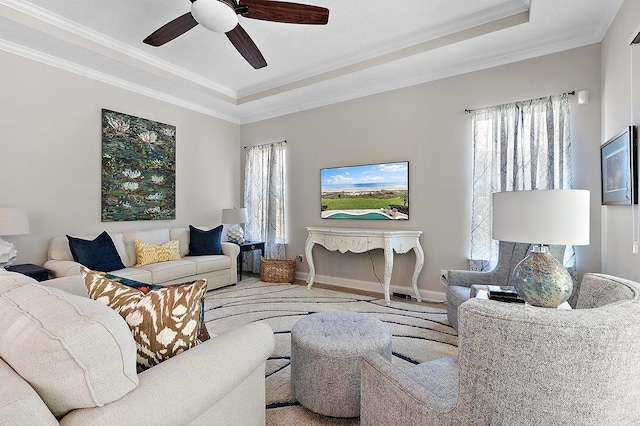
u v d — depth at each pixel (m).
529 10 2.60
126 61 3.42
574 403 0.73
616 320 0.72
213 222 5.09
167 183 4.43
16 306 0.94
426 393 1.03
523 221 1.40
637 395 0.74
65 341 0.74
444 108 3.65
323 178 4.59
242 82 4.33
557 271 1.42
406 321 3.01
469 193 3.51
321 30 3.07
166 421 0.86
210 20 2.17
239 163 5.54
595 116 2.86
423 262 3.73
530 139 3.10
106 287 1.23
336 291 4.14
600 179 2.82
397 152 3.98
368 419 1.27
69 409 0.77
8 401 0.67
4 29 2.75
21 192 3.13
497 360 0.78
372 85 4.05
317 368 1.63
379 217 4.11
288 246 5.00
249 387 1.31
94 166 3.67
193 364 1.00
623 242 2.31
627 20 2.21
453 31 3.02
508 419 0.79
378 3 2.67
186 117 4.67
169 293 1.14
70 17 2.86
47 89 3.28
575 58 2.95
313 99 4.57
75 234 3.51
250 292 4.06
